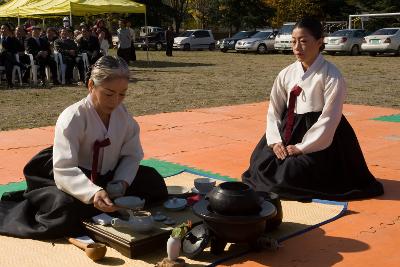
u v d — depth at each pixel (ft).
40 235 10.96
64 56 46.83
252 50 98.32
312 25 14.05
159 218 10.98
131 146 11.69
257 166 14.46
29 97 38.60
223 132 23.89
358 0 137.49
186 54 96.48
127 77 10.69
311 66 14.21
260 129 24.67
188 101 36.09
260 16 135.85
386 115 29.27
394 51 83.51
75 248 10.59
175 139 22.33
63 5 56.70
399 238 11.32
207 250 10.48
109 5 58.65
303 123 14.34
